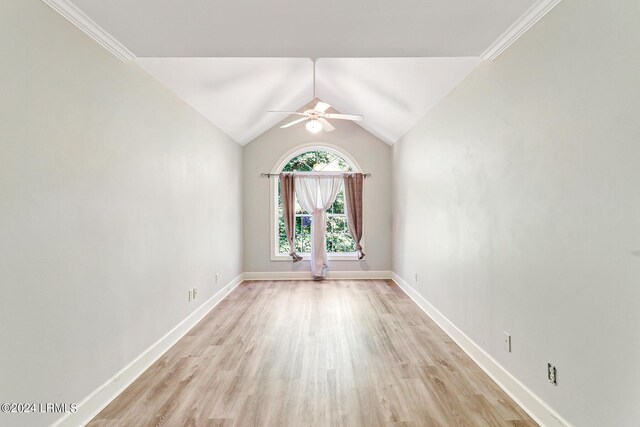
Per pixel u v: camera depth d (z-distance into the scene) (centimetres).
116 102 258
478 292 298
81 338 217
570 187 187
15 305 172
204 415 224
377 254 680
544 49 208
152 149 313
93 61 232
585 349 177
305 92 596
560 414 196
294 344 344
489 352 278
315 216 666
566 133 189
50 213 194
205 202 454
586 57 175
